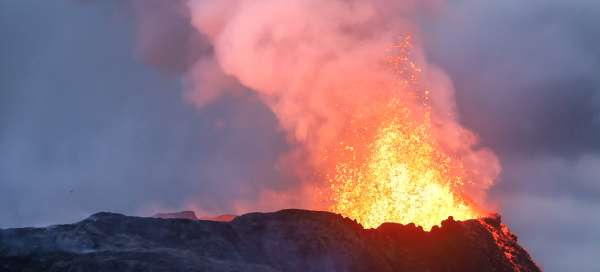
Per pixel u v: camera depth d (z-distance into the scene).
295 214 86.75
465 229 92.56
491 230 96.12
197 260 75.06
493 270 89.75
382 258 85.62
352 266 82.88
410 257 87.94
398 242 89.50
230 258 78.44
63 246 74.94
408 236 90.44
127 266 71.81
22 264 72.44
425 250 89.62
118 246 76.12
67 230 76.81
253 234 83.44
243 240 82.38
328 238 84.62
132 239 77.69
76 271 71.00
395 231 90.50
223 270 74.25
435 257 89.19
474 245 90.94
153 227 80.19
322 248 83.25
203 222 82.69
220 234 81.81
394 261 86.31
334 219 87.44
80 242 75.19
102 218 79.62
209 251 78.50
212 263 75.38
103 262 72.00
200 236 80.38
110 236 77.56
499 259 91.25
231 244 80.94
